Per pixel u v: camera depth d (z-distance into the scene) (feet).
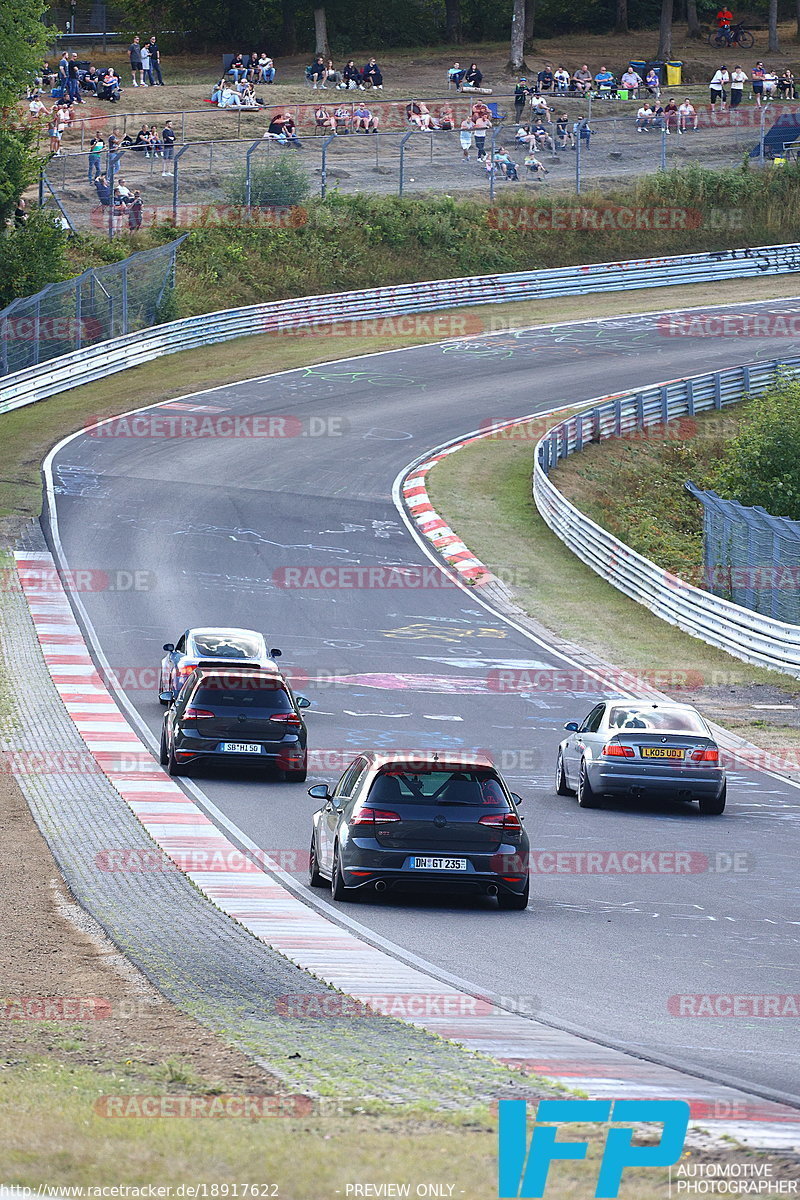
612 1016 78.84
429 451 395.34
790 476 372.17
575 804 164.55
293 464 374.84
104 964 90.74
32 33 473.67
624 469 404.57
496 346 504.02
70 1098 57.41
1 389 396.16
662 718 164.76
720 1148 49.93
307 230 553.23
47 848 130.82
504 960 93.56
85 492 338.13
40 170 485.97
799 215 644.27
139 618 258.16
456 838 110.73
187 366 457.27
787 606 270.87
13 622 249.34
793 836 148.36
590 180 634.84
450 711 214.90
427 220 575.79
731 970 92.22
